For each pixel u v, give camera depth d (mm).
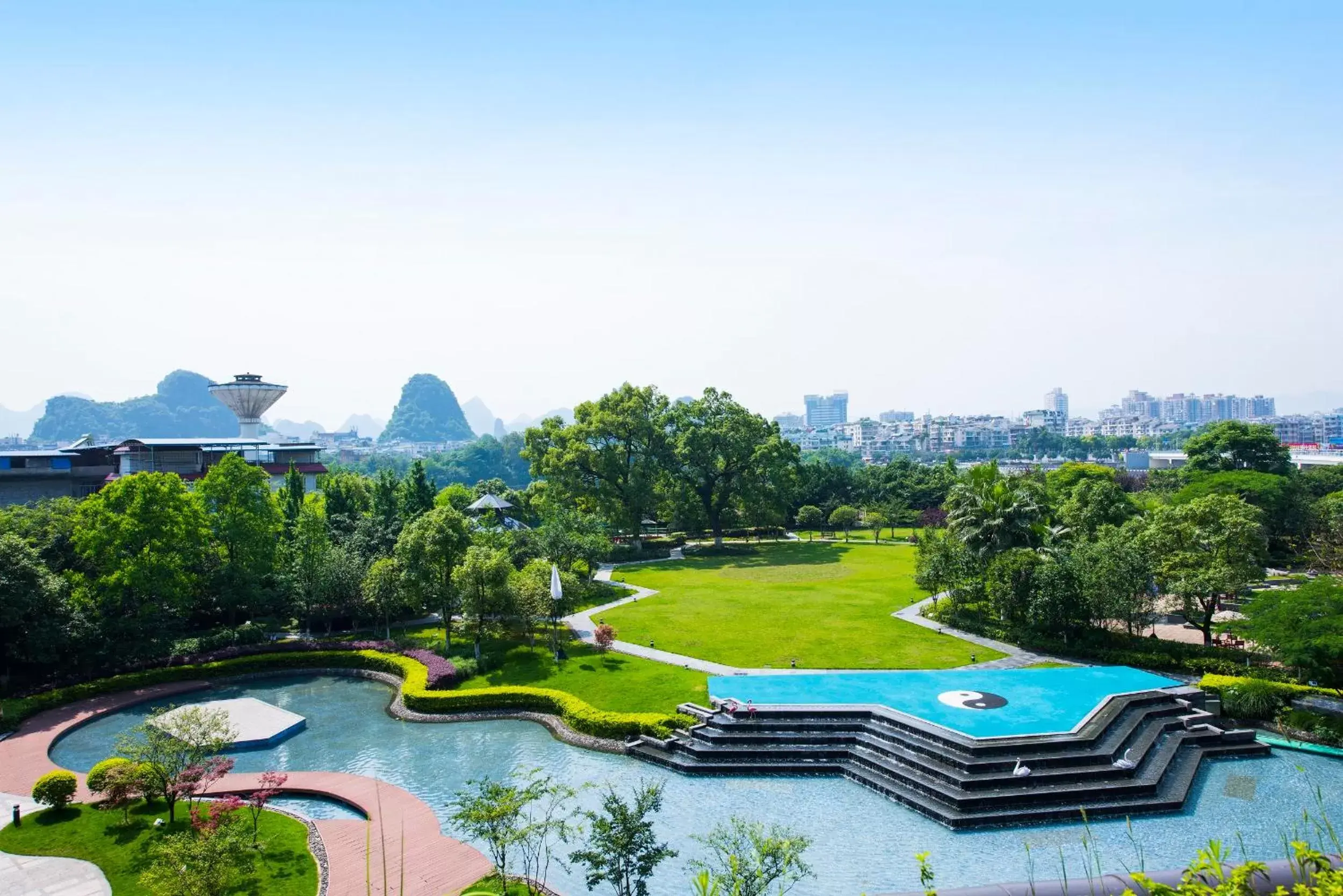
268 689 46812
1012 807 28891
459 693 41625
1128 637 46188
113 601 48875
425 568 50531
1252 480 78500
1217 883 12094
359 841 27750
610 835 21562
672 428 103562
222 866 22516
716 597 63656
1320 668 36312
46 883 24578
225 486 56031
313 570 56094
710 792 31453
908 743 32781
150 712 42719
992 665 44594
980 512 53844
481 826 23812
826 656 46531
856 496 122938
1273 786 31047
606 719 37156
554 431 94688
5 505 76688
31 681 44938
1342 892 10984
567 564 60906
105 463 85250
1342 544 58625
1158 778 30422
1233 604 58281
